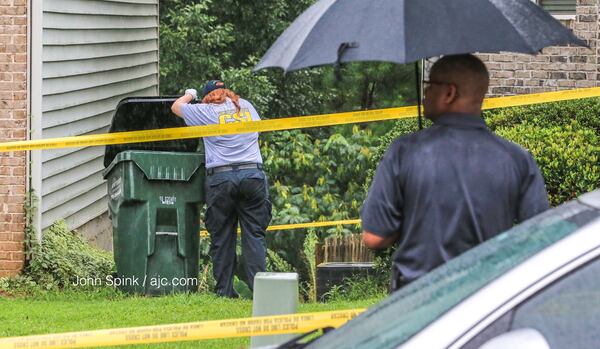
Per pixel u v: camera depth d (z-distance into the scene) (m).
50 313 27.92
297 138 48.84
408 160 14.04
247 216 31.38
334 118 26.48
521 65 39.94
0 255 33.56
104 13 41.78
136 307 28.52
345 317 17.62
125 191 30.86
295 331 17.56
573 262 10.04
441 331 9.88
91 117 40.38
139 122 32.47
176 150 32.84
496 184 13.84
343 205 46.09
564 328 9.88
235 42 67.19
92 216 40.66
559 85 39.66
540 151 32.31
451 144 14.00
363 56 13.73
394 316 11.34
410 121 35.94
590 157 32.03
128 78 45.47
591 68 39.34
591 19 39.28
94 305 29.34
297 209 45.53
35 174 33.75
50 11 35.50
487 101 27.20
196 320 26.38
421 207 13.87
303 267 44.53
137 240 31.11
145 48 48.22
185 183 31.11
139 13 47.03
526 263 10.17
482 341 9.80
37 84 33.84
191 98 31.34
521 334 9.49
